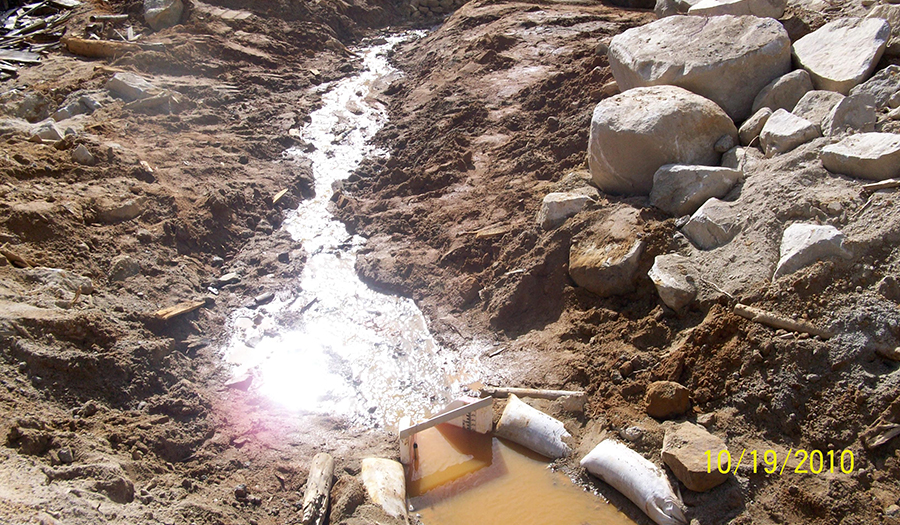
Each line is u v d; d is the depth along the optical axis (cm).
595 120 377
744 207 325
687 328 309
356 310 392
